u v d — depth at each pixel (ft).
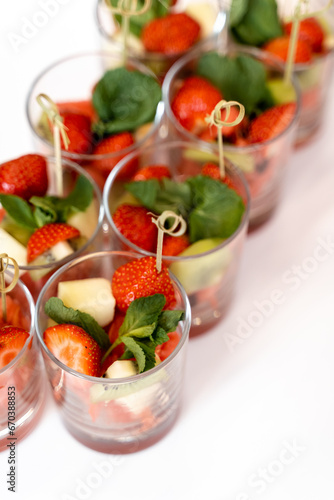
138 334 2.14
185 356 2.22
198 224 2.31
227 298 2.42
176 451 2.31
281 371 2.40
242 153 2.40
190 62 2.55
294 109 2.49
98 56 2.56
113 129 2.49
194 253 2.30
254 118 2.54
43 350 2.15
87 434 2.26
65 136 2.27
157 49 2.66
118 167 2.34
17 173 2.36
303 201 2.65
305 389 2.38
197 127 2.51
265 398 2.37
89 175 2.37
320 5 2.69
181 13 2.68
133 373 2.14
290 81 2.55
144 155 2.39
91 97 2.57
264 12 2.63
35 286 2.30
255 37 2.67
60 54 2.85
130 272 2.20
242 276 2.53
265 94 2.54
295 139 2.71
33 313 2.19
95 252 2.22
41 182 2.39
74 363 2.15
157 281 2.20
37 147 2.49
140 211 2.31
